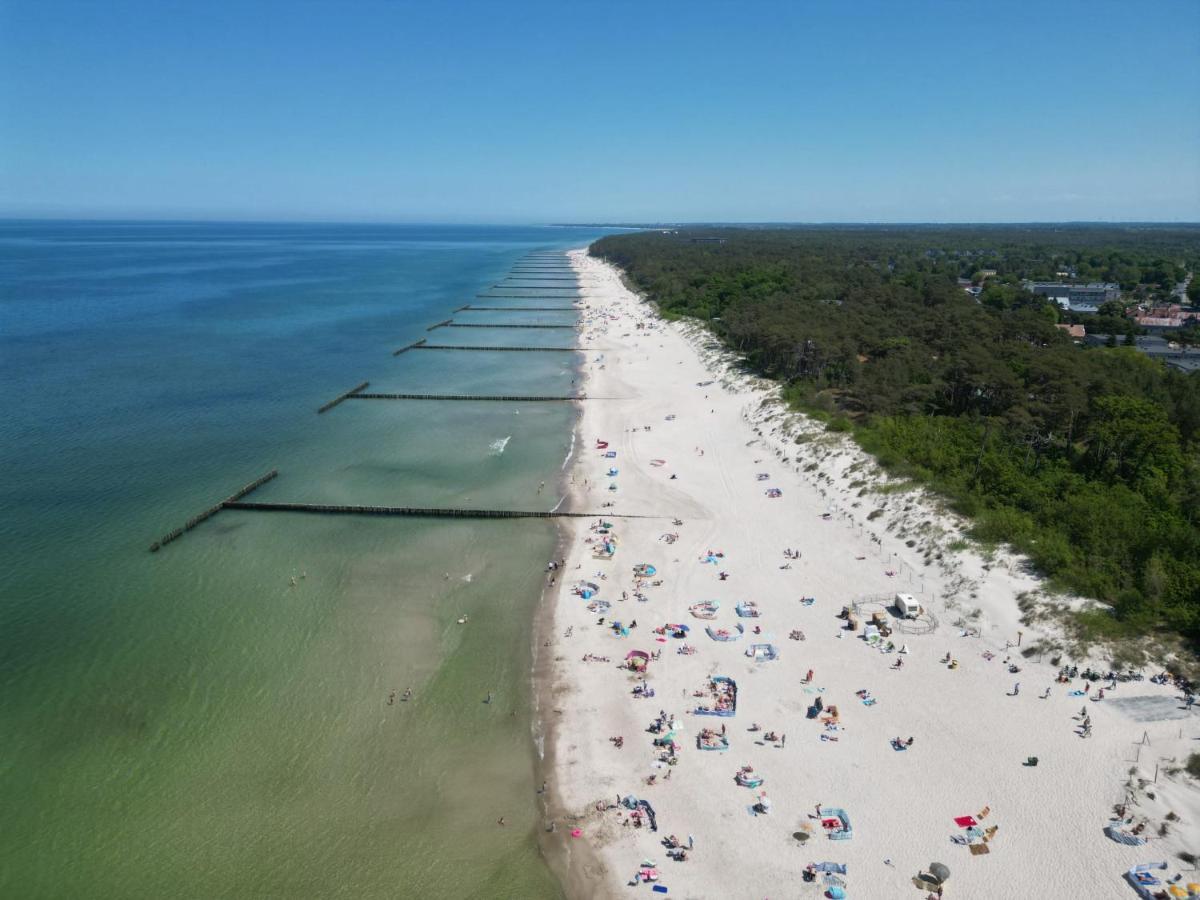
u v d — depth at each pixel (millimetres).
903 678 51375
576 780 43625
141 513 76500
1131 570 58250
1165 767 42469
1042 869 37094
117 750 45094
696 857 38531
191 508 77875
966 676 51219
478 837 40156
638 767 44375
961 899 35656
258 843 39531
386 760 45062
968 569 61562
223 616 58875
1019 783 42250
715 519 76875
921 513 70375
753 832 39750
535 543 72312
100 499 79500
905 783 42594
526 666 53594
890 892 36125
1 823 40031
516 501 81562
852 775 43281
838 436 90312
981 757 44219
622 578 65438
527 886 37469
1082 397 91250
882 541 69250
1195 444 86812
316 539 72500
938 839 38938
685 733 46875
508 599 62250
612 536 73438
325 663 53562
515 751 45875
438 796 42688
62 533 71750
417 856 39000
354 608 60562
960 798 41469
